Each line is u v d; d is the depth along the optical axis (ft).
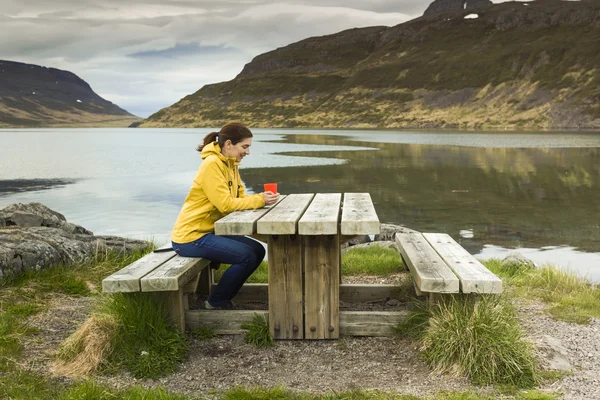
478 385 10.95
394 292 16.87
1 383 10.59
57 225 23.79
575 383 10.99
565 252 30.35
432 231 36.52
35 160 102.32
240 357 12.57
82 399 9.99
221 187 13.52
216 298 14.57
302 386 11.05
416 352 12.59
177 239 13.96
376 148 142.72
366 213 13.43
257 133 332.80
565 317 15.12
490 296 12.60
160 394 10.26
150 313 12.61
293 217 12.70
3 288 16.25
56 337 13.24
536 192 56.54
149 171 77.71
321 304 13.41
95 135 337.31
